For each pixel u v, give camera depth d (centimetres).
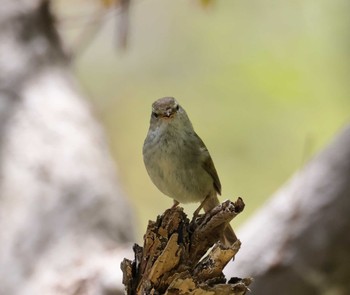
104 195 1148
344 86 1733
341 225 1048
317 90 1733
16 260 1062
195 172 830
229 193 1688
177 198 852
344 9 1778
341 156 1080
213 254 605
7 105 1270
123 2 1236
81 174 1171
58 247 1073
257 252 1056
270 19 1819
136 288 639
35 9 1420
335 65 1750
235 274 1044
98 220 1112
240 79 1772
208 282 607
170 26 1891
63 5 1622
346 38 1762
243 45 1816
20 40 1376
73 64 1450
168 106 824
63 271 1038
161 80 1869
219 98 1777
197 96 1802
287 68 1755
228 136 1733
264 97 1738
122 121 1845
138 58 1900
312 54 1764
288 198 1082
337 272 1044
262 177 1697
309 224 1056
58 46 1429
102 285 1001
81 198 1134
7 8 1407
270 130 1720
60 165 1179
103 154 1245
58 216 1110
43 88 1313
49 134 1229
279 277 1041
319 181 1077
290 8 1806
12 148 1203
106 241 1086
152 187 1739
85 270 1028
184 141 827
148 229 634
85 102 1359
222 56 1823
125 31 1238
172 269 616
